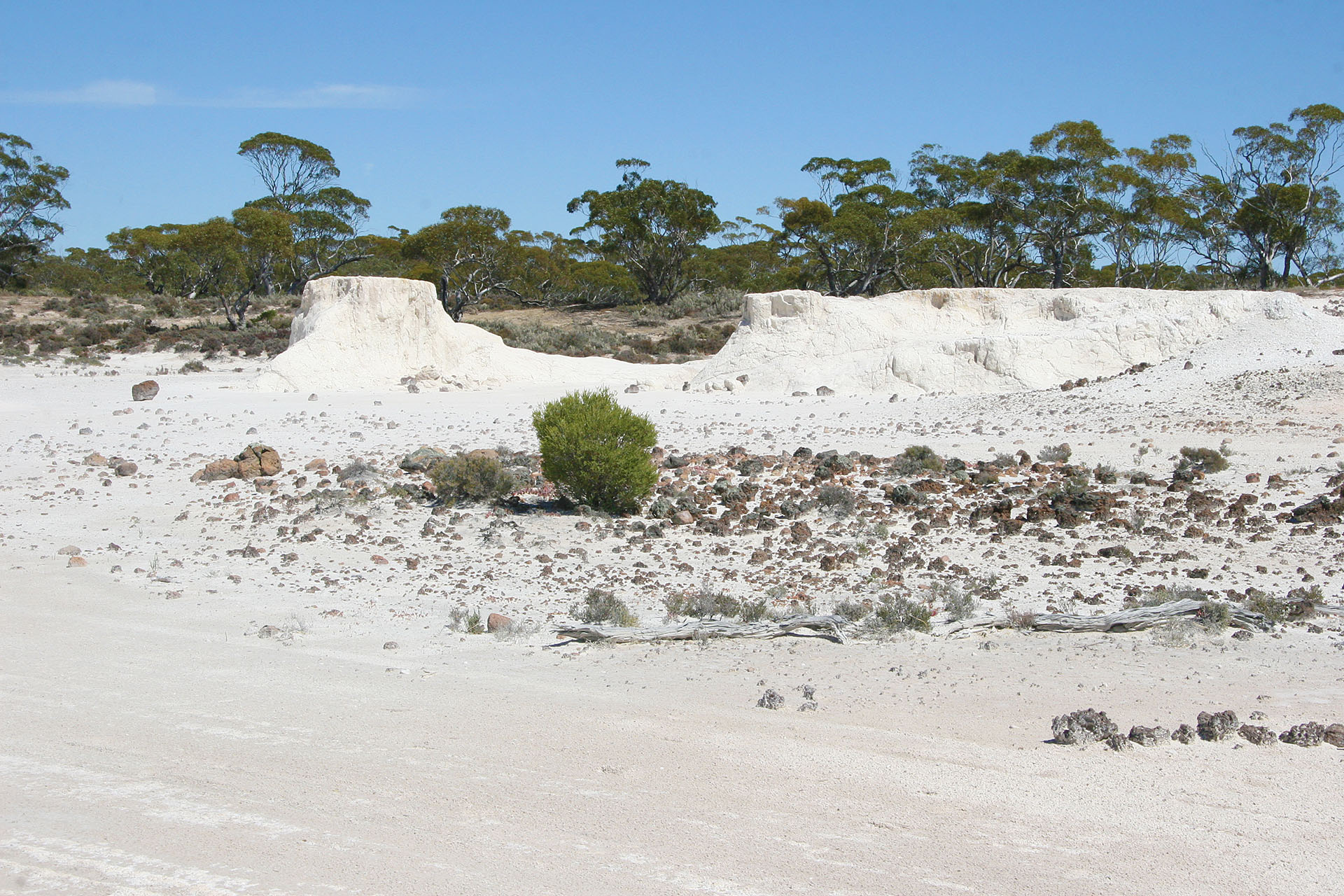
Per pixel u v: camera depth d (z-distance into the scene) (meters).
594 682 9.52
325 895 5.42
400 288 37.34
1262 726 7.98
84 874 5.67
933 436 24.31
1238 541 14.43
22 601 12.88
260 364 44.50
